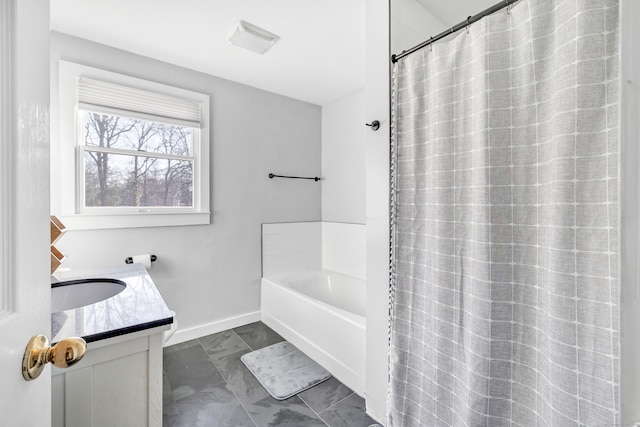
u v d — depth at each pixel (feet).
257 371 6.32
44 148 1.61
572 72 2.65
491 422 3.26
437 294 3.86
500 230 3.25
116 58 6.59
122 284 4.79
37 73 1.54
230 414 5.07
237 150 8.50
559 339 2.76
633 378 1.24
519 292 3.17
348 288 8.92
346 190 9.53
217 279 8.20
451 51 3.73
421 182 4.14
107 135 6.61
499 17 3.27
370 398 5.06
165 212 7.29
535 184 3.05
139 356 3.11
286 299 7.88
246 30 5.92
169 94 7.26
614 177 2.47
